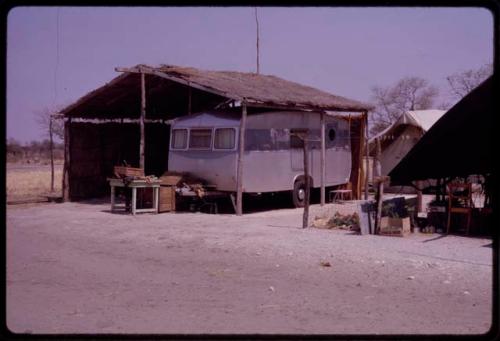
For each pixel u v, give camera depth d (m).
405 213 12.42
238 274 8.27
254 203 19.55
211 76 18.25
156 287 7.52
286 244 10.33
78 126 20.23
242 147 15.59
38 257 9.59
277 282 7.75
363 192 21.91
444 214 11.76
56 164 46.22
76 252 10.06
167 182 16.16
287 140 17.38
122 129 22.48
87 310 6.39
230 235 11.52
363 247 9.89
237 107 17.61
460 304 6.55
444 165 12.01
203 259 9.39
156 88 18.95
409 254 9.25
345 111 19.48
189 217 14.85
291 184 17.55
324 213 16.06
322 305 6.57
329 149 19.23
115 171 16.17
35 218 14.66
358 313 6.23
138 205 16.44
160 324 5.79
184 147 16.97
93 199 20.53
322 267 8.58
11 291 7.28
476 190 14.24
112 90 18.73
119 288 7.46
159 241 11.11
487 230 11.21
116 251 10.17
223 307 6.50
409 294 7.02
